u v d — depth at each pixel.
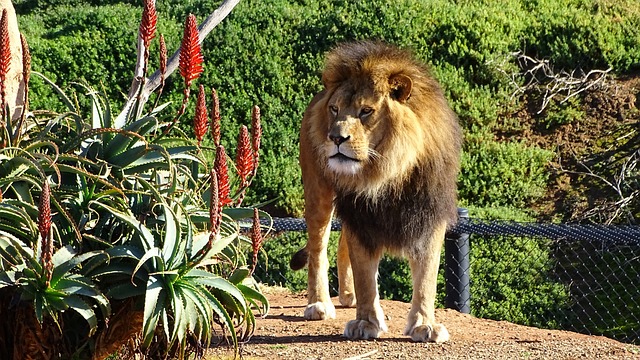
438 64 18.16
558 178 16.14
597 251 12.38
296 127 17.16
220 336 7.43
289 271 11.95
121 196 5.23
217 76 17.72
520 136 17.12
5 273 4.64
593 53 18.47
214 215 4.80
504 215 14.58
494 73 18.05
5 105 5.18
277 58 18.19
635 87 17.88
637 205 15.29
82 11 19.98
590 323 12.02
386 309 9.16
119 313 5.06
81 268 4.91
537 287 12.12
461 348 7.37
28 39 18.30
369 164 7.04
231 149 16.56
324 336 7.71
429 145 7.22
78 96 17.09
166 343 5.35
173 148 5.52
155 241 5.14
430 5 19.38
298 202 15.85
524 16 19.39
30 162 4.84
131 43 18.38
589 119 17.30
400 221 7.37
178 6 20.06
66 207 5.17
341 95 6.99
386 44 7.46
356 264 7.68
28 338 4.98
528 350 7.41
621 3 19.91
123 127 5.47
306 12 19.42
